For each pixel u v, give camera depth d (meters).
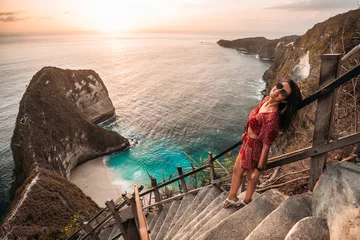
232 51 183.75
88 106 52.78
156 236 5.82
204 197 5.58
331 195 2.43
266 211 3.19
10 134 48.75
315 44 37.62
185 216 5.17
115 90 76.75
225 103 58.38
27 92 39.03
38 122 35.88
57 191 23.34
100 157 39.62
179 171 6.35
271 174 5.28
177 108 57.06
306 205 2.81
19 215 19.72
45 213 20.50
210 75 93.56
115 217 3.44
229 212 3.59
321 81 2.58
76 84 50.72
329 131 2.65
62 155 35.56
